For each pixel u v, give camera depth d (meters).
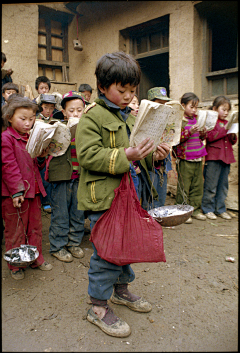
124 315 1.83
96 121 1.50
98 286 1.63
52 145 2.30
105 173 1.51
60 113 2.78
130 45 5.40
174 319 1.80
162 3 4.64
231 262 2.56
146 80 5.69
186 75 4.53
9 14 5.03
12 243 2.25
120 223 1.48
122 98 1.49
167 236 3.14
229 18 4.75
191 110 3.34
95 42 5.68
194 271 2.40
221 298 2.04
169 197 4.44
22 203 2.24
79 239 2.70
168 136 1.69
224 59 6.50
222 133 3.53
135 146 1.41
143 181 1.87
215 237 3.12
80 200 1.59
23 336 1.63
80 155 1.47
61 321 1.77
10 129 2.21
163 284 2.20
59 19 6.08
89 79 5.86
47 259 2.60
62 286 2.17
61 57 6.22
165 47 4.98
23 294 2.06
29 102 2.15
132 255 1.50
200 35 4.50
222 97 3.64
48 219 3.60
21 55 5.23
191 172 3.52
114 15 5.29
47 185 3.63
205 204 3.79
